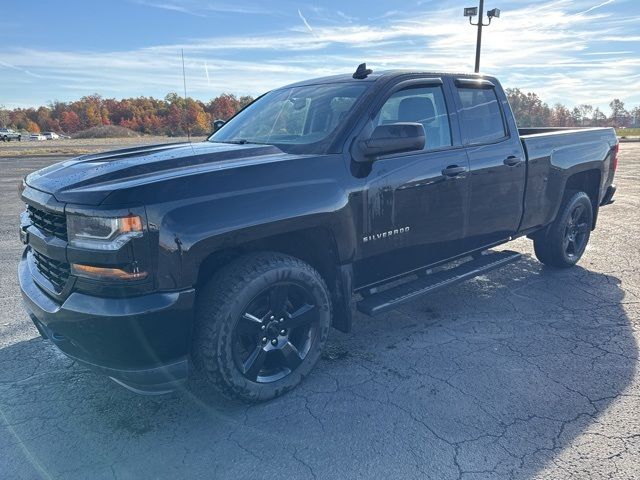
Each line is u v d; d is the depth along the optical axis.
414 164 3.41
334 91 3.59
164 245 2.40
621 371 3.21
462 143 3.84
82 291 2.47
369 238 3.21
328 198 2.92
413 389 3.06
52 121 145.62
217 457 2.49
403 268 3.58
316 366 3.36
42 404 2.98
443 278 3.81
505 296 4.59
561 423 2.68
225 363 2.68
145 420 2.81
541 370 3.24
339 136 3.13
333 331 3.94
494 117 4.19
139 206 2.36
